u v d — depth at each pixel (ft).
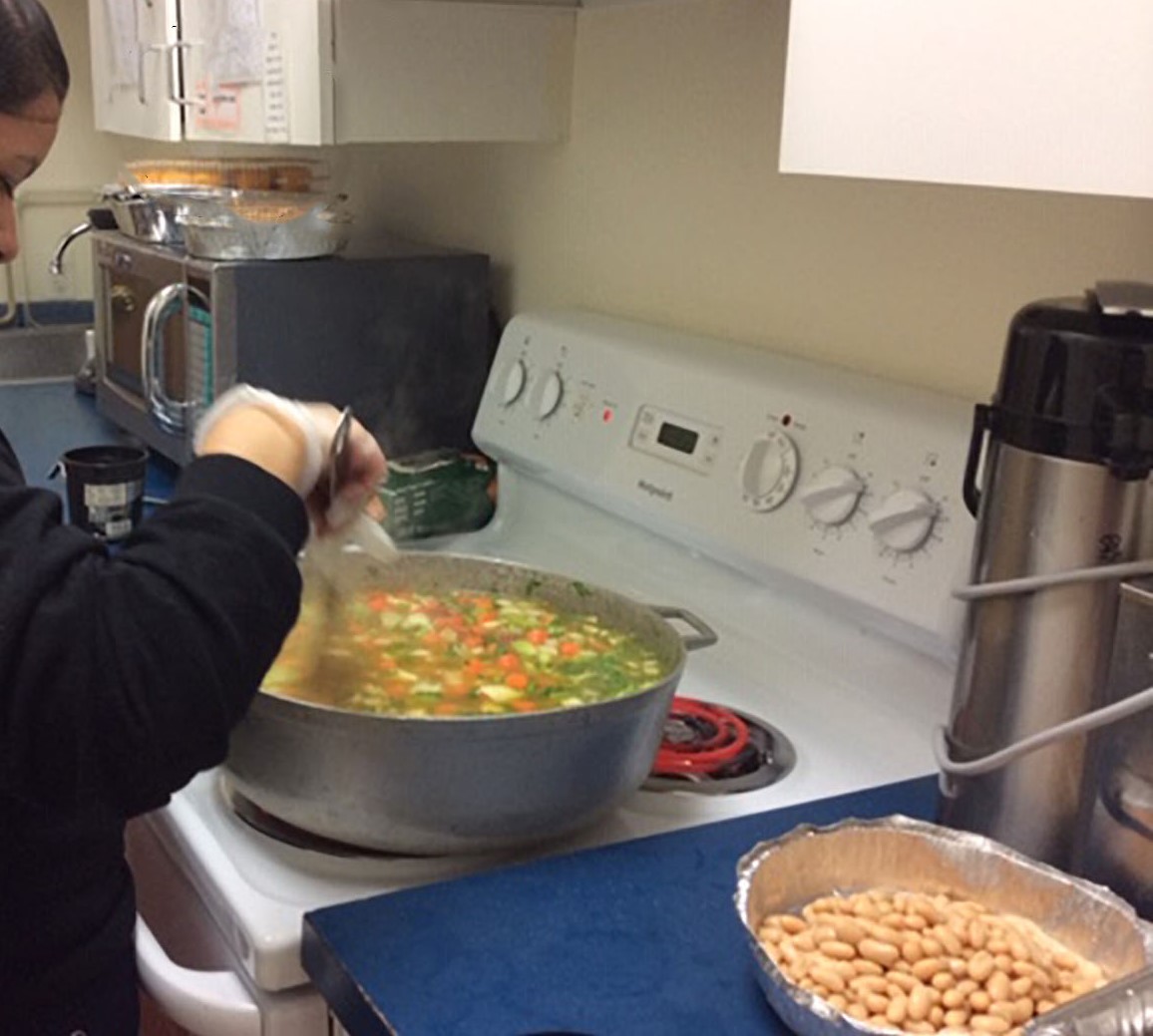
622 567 4.86
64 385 8.22
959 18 2.41
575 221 5.57
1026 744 2.71
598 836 3.12
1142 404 2.56
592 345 4.92
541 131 5.45
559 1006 2.41
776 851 2.68
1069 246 3.59
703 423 4.38
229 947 2.90
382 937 2.60
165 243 6.09
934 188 3.96
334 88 4.86
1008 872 2.67
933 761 3.54
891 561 3.72
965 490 2.98
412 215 6.79
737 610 4.44
